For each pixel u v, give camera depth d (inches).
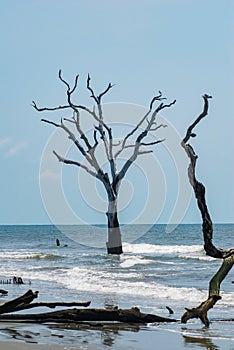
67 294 884.0
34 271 1364.4
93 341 506.9
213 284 613.9
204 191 627.2
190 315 597.0
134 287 962.7
